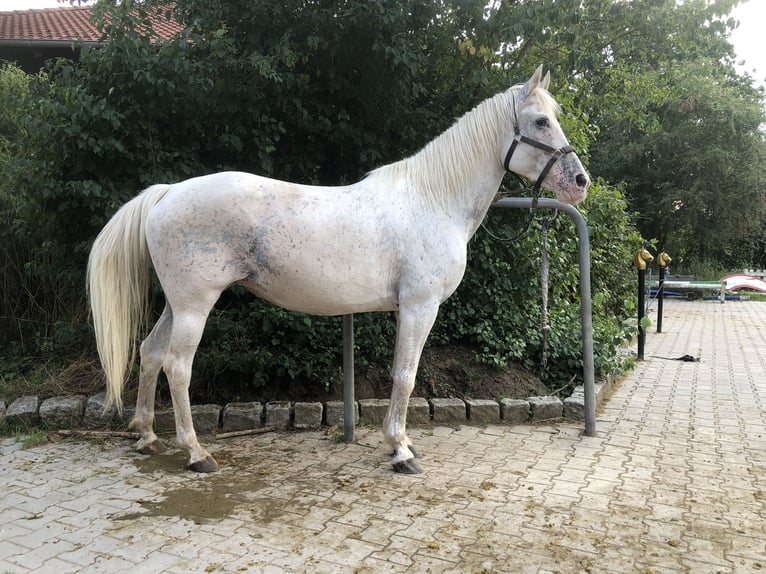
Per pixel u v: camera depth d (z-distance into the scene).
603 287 6.66
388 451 3.51
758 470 3.23
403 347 3.09
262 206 2.88
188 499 2.76
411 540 2.37
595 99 6.34
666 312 13.48
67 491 2.85
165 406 4.05
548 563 2.20
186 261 2.85
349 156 4.98
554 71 5.24
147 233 2.96
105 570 2.11
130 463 3.26
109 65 3.76
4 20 10.80
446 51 5.04
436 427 4.05
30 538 2.35
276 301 3.13
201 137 4.48
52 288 5.04
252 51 4.18
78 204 3.93
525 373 4.88
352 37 4.36
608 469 3.23
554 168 3.09
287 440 3.72
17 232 4.67
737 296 17.69
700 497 2.85
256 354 4.26
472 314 4.98
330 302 3.03
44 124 3.68
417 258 3.02
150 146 4.05
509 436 3.85
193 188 2.89
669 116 18.59
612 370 5.31
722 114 17.78
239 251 2.90
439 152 3.16
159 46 4.14
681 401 4.86
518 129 3.12
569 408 4.25
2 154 5.15
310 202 2.95
